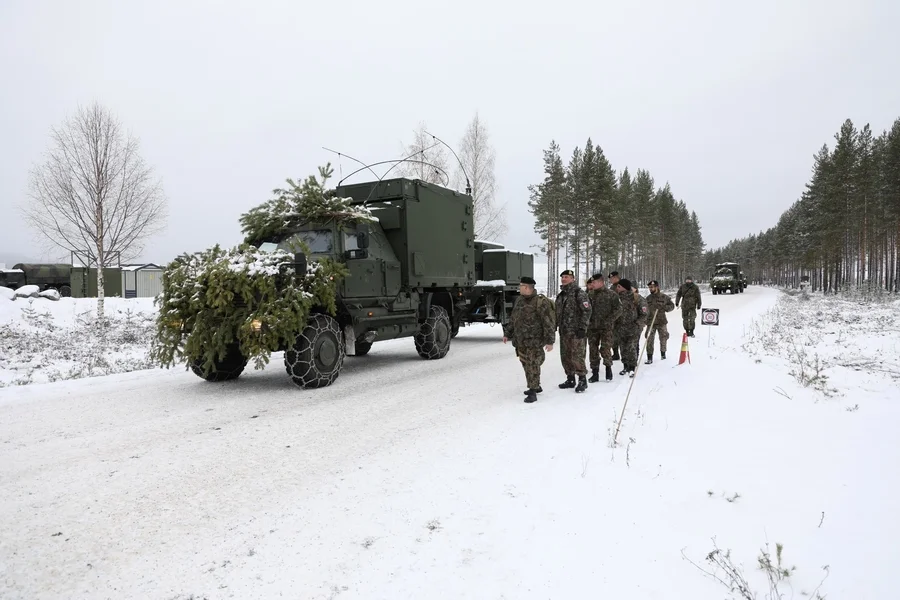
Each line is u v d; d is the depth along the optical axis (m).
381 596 2.67
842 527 3.05
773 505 3.40
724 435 4.90
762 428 5.06
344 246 9.45
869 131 45.16
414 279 11.20
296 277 8.25
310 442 5.43
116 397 7.71
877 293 38.06
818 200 50.34
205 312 8.04
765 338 13.26
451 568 2.92
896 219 40.88
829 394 6.48
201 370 8.88
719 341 13.52
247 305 8.00
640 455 4.55
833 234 44.88
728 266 51.16
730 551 2.91
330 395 7.85
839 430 4.93
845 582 2.54
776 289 69.81
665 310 10.51
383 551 3.13
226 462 4.82
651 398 6.75
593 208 43.25
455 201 13.00
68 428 5.98
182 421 6.30
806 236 53.62
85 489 4.17
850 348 11.67
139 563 3.05
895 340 12.99
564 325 7.87
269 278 7.87
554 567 2.87
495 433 5.64
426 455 4.95
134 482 4.32
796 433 4.86
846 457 4.17
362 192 11.52
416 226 11.31
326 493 4.06
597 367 8.60
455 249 12.97
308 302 8.05
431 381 9.05
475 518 3.54
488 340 16.47
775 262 95.00
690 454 4.46
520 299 7.38
